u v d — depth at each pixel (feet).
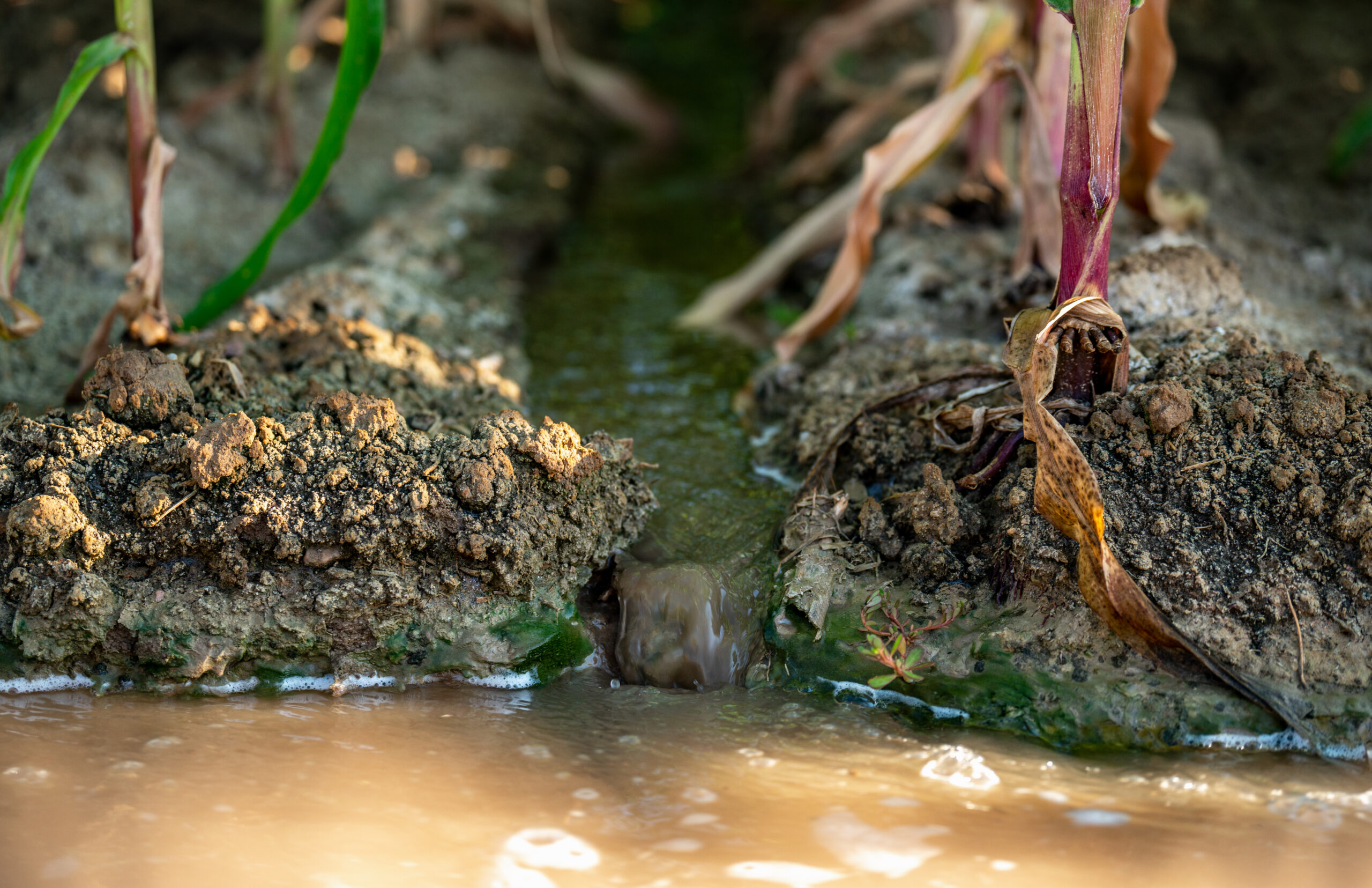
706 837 7.14
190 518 7.49
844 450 7.86
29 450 7.55
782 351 8.30
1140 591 7.36
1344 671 7.37
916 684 7.47
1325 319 8.25
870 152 8.13
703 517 7.84
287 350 8.01
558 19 15.46
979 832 7.16
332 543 7.49
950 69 8.46
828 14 14.10
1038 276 8.14
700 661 7.56
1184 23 11.34
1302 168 9.25
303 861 7.07
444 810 7.19
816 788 7.26
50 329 8.23
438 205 9.26
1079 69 7.41
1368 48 10.73
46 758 7.27
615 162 11.98
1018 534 7.48
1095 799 7.24
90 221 8.66
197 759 7.29
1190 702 7.38
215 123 9.50
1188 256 8.05
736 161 11.96
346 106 7.84
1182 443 7.52
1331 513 7.45
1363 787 7.27
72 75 7.73
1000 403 7.76
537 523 7.55
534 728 7.41
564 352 8.55
